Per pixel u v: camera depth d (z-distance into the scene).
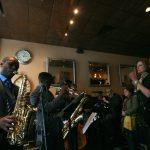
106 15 3.73
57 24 4.05
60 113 2.35
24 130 1.86
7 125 1.36
